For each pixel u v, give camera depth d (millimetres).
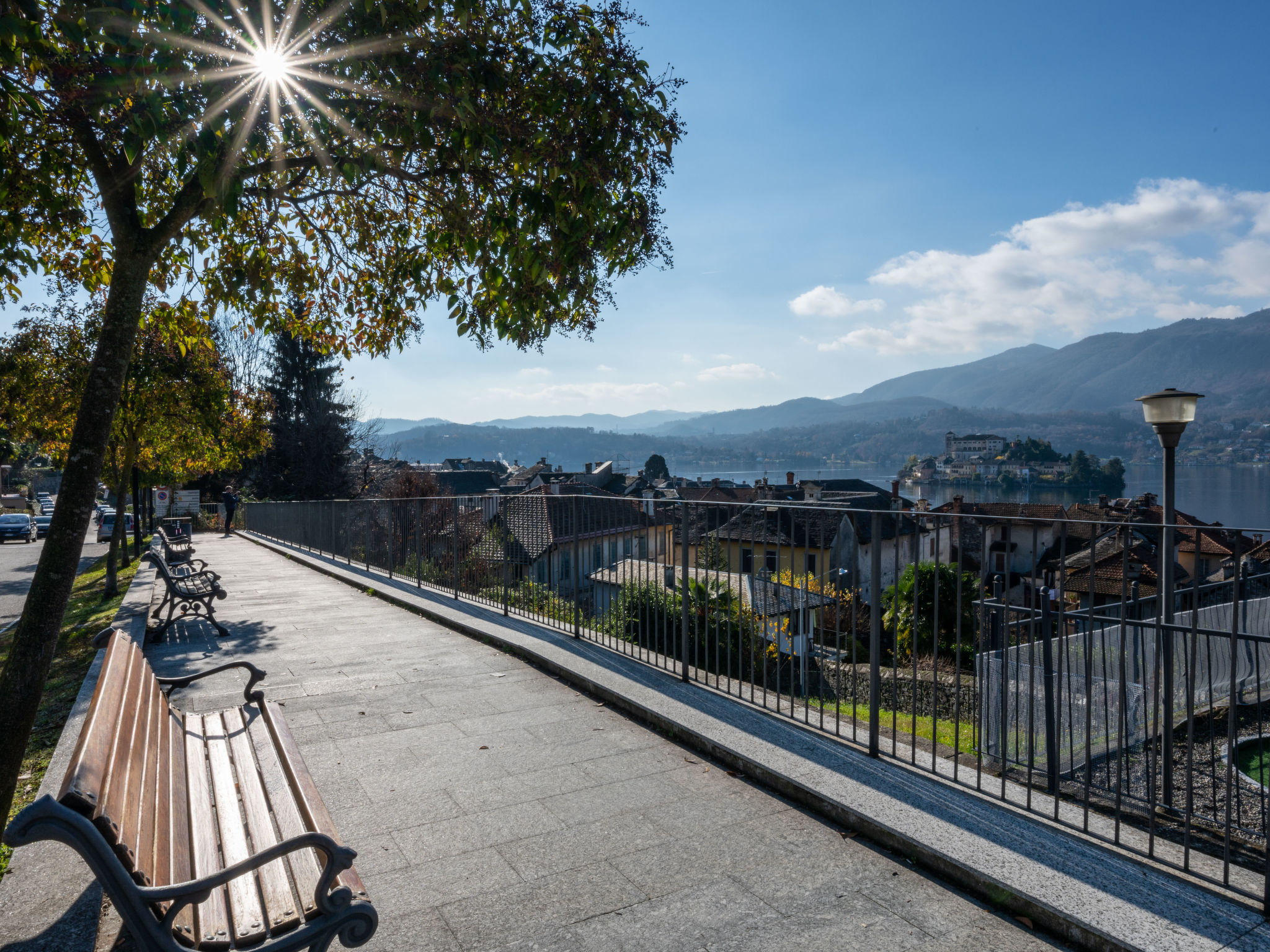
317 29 4445
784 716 5262
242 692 6293
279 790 3131
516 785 4387
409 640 8398
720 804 4133
